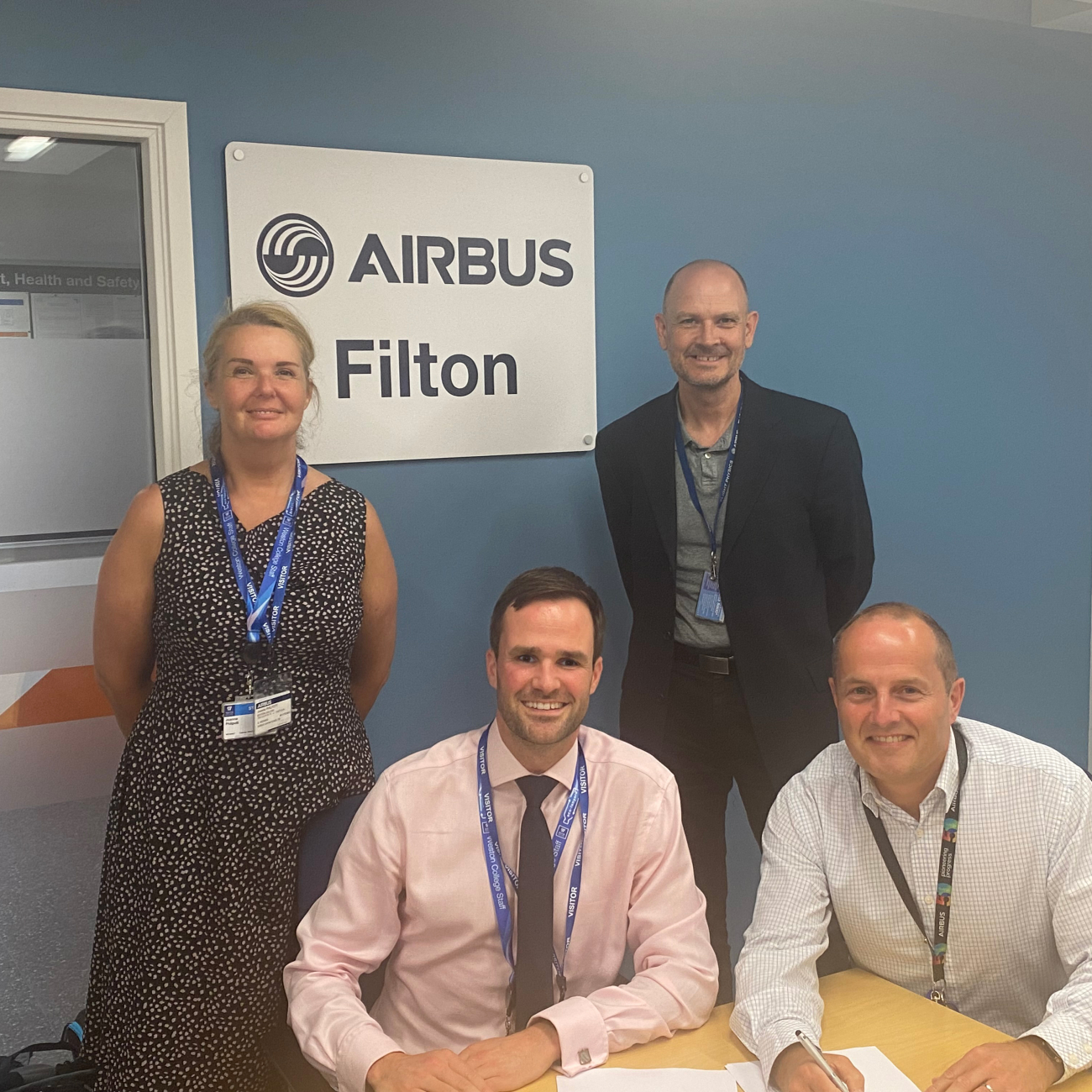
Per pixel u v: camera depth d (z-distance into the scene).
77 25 2.40
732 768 2.77
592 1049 1.51
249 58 2.57
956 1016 1.61
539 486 3.02
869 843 1.78
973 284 3.54
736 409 2.66
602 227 3.02
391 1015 1.80
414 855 1.74
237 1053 2.18
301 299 2.67
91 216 2.60
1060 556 3.79
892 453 3.46
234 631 2.10
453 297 2.84
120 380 2.69
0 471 2.61
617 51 2.98
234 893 2.12
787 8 3.17
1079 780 1.74
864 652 1.69
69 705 2.74
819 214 3.28
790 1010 1.56
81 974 2.78
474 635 2.98
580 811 1.76
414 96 2.76
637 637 2.79
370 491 2.81
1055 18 3.42
